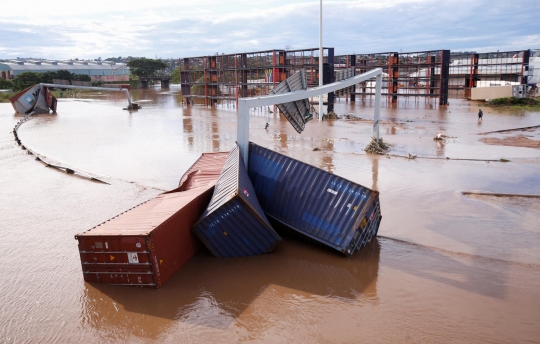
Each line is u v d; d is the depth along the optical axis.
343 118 69.88
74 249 20.66
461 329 14.12
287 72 77.94
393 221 23.67
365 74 38.94
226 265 18.81
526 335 13.77
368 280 17.52
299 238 21.44
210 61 94.06
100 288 16.84
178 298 16.12
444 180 31.55
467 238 21.36
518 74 99.44
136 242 16.12
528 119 64.75
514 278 17.41
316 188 20.61
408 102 100.19
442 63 87.25
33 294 16.53
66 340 13.81
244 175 20.66
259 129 59.06
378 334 13.94
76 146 48.47
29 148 47.66
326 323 14.59
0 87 145.12
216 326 14.48
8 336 14.01
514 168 34.75
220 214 18.59
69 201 28.31
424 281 17.33
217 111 86.62
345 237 19.38
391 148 44.12
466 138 49.56
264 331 14.20
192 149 45.38
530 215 24.27
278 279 17.62
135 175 34.72
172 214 17.80
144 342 13.69
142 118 75.81
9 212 26.23
